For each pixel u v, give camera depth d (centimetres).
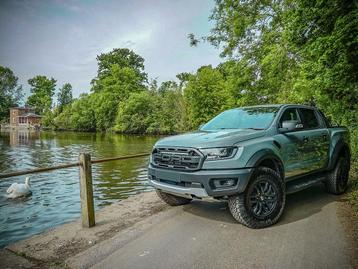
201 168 427
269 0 1616
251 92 1866
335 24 518
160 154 485
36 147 3309
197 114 4862
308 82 1095
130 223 498
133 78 7662
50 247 410
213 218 507
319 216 503
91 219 483
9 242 695
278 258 355
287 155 507
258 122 536
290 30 729
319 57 612
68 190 1225
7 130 9131
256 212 448
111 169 1638
